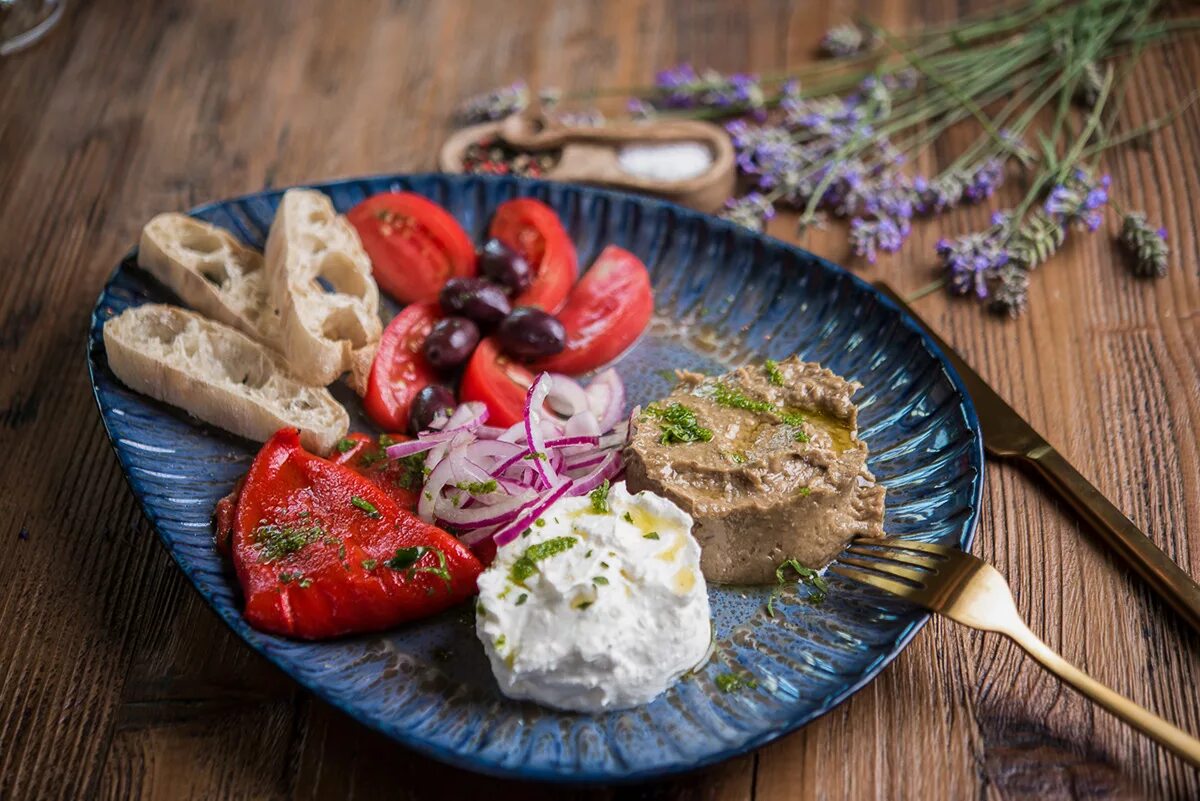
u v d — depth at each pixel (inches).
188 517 20.2
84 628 20.3
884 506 20.5
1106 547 20.9
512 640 18.2
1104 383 23.3
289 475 20.2
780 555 19.7
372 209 24.0
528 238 24.2
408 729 17.9
